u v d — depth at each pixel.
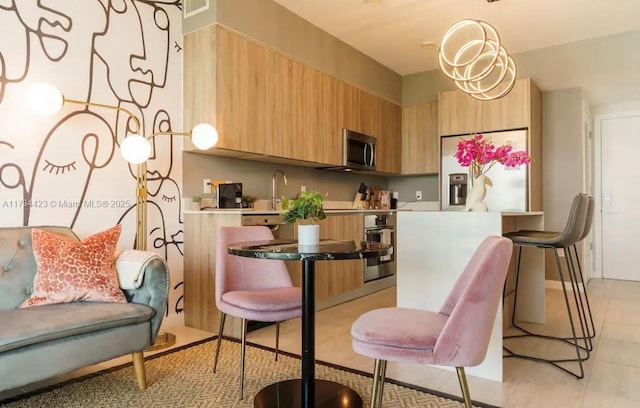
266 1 3.55
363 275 4.38
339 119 4.43
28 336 1.65
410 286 2.55
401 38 4.38
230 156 3.66
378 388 1.58
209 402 1.96
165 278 2.20
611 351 2.67
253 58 3.43
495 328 2.23
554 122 4.96
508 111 4.55
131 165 2.99
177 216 3.28
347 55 4.55
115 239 2.29
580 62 4.36
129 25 2.98
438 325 1.60
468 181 4.75
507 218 3.08
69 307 1.97
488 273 1.41
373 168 4.93
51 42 2.56
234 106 3.26
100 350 1.89
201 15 3.22
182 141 3.33
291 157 3.80
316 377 2.25
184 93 3.32
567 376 2.28
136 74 3.02
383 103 5.23
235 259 2.35
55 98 2.28
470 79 3.02
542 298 3.31
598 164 5.64
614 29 4.07
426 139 5.46
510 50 4.62
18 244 2.21
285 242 2.22
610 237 5.56
